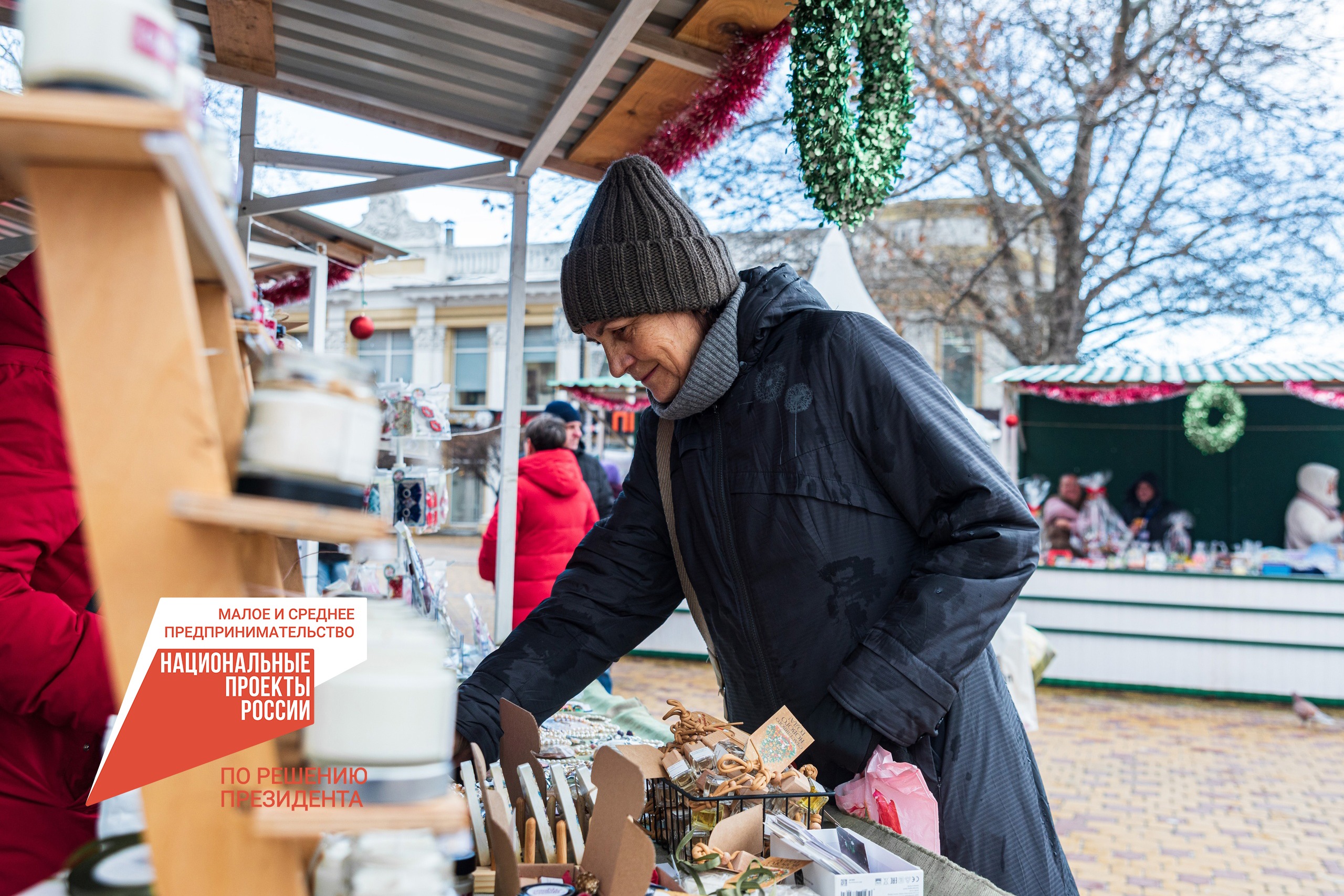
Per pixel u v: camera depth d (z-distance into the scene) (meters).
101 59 0.51
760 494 1.60
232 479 0.71
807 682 1.61
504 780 1.43
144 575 0.58
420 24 2.26
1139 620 8.12
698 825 1.27
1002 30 12.95
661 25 2.14
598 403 11.18
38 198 0.56
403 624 0.67
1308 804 5.18
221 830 0.59
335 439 0.61
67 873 0.77
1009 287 14.18
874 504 1.58
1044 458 11.11
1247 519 10.59
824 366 1.58
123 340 0.57
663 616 1.79
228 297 0.75
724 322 1.62
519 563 4.44
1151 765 5.93
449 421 3.23
